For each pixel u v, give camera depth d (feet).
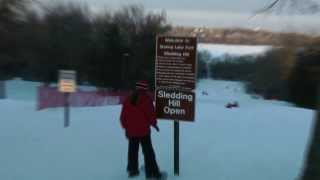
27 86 172.24
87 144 40.04
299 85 130.52
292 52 59.88
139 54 185.06
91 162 33.53
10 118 56.18
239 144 43.11
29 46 165.27
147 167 28.96
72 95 86.12
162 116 29.68
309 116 72.90
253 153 38.96
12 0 127.03
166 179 29.40
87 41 186.39
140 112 28.58
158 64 29.32
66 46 183.73
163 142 42.68
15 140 41.42
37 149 37.76
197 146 41.27
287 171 32.73
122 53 184.75
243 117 67.87
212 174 31.22
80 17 188.24
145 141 28.86
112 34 185.98
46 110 67.77
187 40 28.66
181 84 29.07
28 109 67.97
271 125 58.85
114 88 183.62
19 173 30.32
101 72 184.34
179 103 29.32
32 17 158.10
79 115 62.03
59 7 182.80
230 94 224.53
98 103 91.45
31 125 50.37
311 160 23.06
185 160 35.27
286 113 77.46
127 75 184.03
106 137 43.55
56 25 181.06
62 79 51.72
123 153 36.60
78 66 184.96
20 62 169.78
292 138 48.03
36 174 30.14
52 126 49.98
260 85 179.11
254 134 50.08
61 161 33.76
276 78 160.04
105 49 184.85
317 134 22.97
